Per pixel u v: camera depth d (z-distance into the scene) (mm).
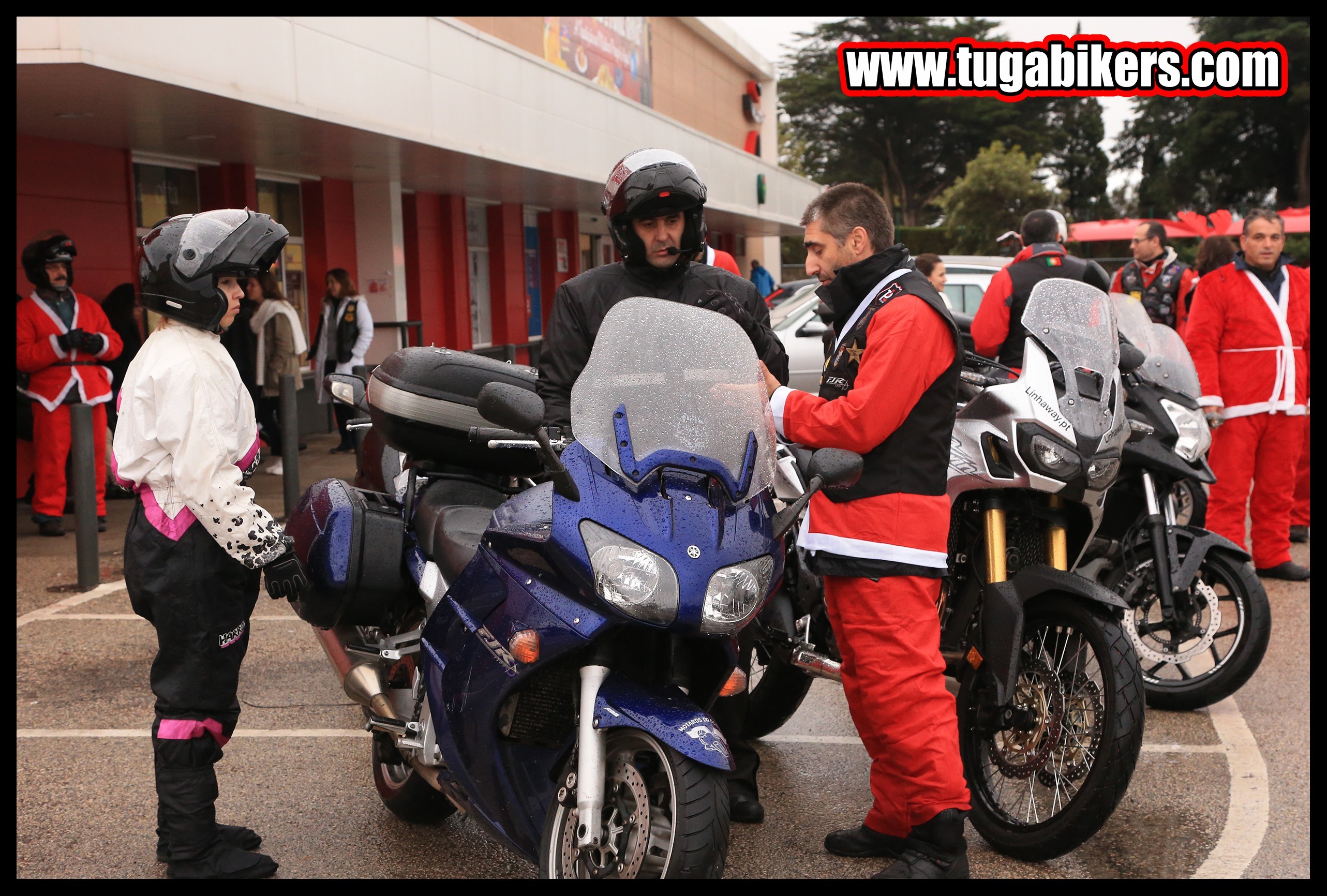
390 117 11875
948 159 69312
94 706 4922
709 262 6246
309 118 10461
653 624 2631
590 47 26094
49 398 8031
